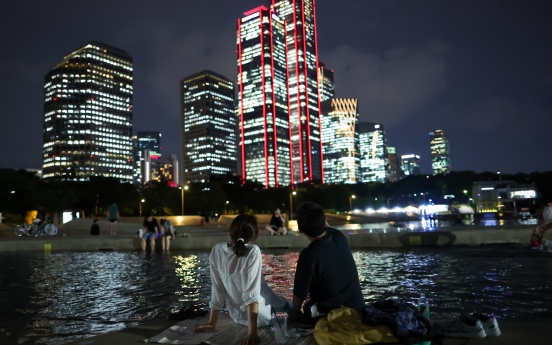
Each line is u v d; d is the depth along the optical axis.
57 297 7.82
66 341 5.04
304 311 4.51
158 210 91.62
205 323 4.62
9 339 5.15
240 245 4.07
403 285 8.20
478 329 3.81
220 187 108.25
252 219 4.22
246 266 4.06
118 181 91.19
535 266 10.17
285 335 3.99
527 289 7.43
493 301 6.58
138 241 18.62
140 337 4.30
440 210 77.94
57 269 12.10
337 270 4.16
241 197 113.12
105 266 12.70
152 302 7.25
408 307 3.94
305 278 4.15
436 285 8.09
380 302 4.11
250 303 3.99
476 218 55.97
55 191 72.50
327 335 3.69
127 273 11.02
